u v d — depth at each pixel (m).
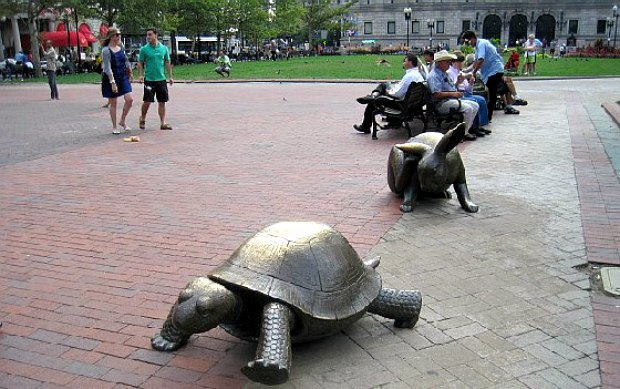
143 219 6.39
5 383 3.33
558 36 79.75
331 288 3.37
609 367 3.41
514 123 12.91
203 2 53.56
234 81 28.50
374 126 11.07
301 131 12.29
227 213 6.52
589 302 4.27
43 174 8.73
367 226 5.95
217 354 3.60
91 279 4.79
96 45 59.91
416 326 3.94
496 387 3.24
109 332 3.90
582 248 5.32
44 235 5.93
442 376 3.35
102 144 11.18
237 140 11.32
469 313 4.11
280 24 72.31
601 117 13.77
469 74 12.02
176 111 16.55
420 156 6.39
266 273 3.27
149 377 3.36
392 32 85.75
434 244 5.45
